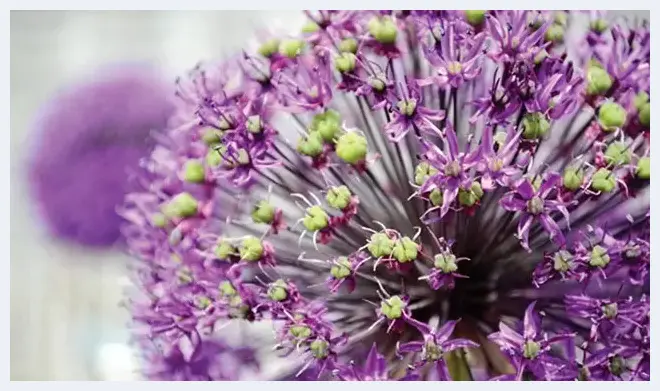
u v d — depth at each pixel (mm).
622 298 380
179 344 415
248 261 387
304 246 395
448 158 369
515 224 385
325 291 390
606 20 397
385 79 378
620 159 374
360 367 376
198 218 404
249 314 388
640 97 380
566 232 384
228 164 390
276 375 402
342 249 391
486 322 390
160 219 415
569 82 376
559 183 372
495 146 372
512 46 373
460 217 382
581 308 375
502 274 390
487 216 388
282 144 392
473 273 389
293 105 386
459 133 392
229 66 417
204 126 395
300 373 385
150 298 419
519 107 372
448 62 375
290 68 391
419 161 384
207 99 394
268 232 390
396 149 390
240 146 388
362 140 382
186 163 408
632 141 379
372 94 381
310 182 392
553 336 374
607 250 373
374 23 386
